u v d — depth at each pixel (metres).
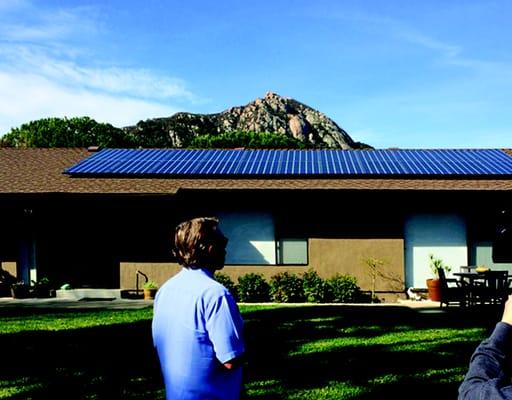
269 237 17.20
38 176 18.69
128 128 178.62
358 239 16.91
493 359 1.70
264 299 16.25
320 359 7.62
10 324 10.96
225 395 2.66
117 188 16.73
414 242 16.98
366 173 17.73
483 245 16.84
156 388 6.43
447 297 13.53
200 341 2.60
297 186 16.70
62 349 8.49
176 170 18.41
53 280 18.36
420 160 20.09
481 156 20.83
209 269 2.82
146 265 17.45
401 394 6.08
